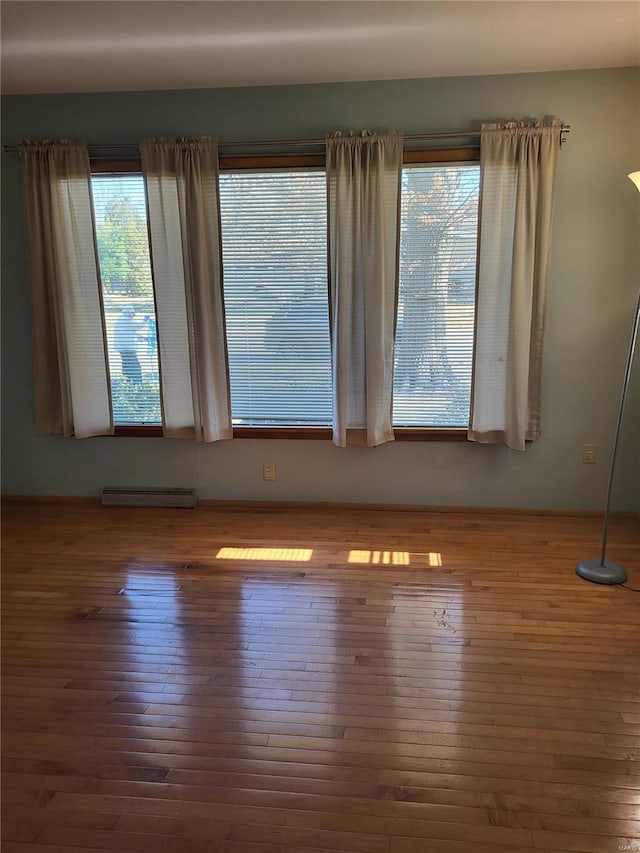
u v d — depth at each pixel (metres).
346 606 2.58
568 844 1.44
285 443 3.75
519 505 3.64
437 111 3.29
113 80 3.28
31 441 3.94
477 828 1.48
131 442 3.87
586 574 2.79
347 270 3.36
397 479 3.71
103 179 3.58
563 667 2.13
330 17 2.56
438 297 3.51
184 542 3.29
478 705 1.93
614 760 1.70
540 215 3.21
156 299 3.56
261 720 1.88
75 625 2.45
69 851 1.43
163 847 1.44
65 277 3.55
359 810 1.54
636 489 3.52
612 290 3.34
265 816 1.52
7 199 3.63
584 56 3.00
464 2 2.44
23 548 3.23
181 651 2.26
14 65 3.06
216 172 3.40
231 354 3.73
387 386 3.51
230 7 2.45
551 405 3.50
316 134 3.38
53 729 1.84
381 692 2.01
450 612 2.51
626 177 3.22
